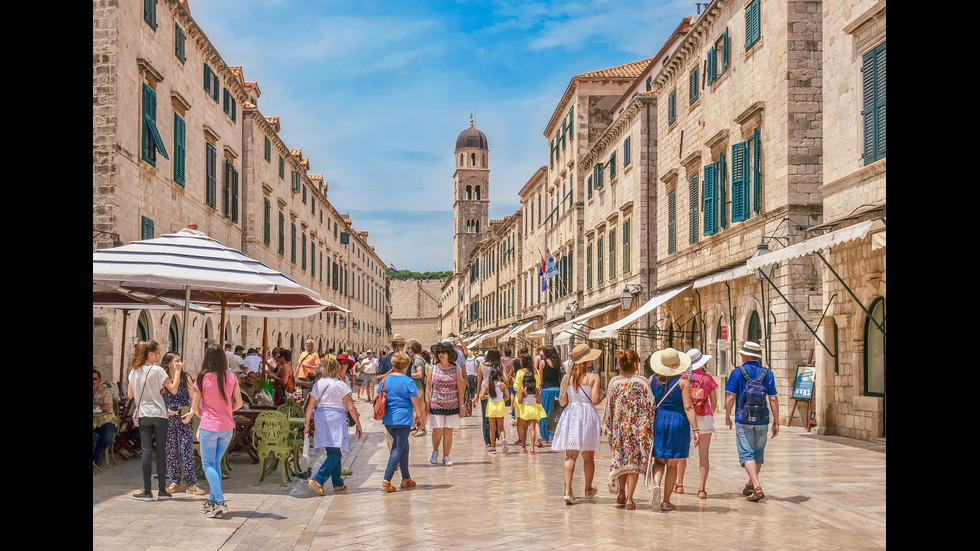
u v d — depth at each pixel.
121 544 7.95
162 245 12.21
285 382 19.03
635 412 10.19
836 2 18.03
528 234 61.16
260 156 37.81
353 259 75.62
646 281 33.72
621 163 37.00
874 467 13.30
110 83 20.25
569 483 10.61
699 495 10.98
